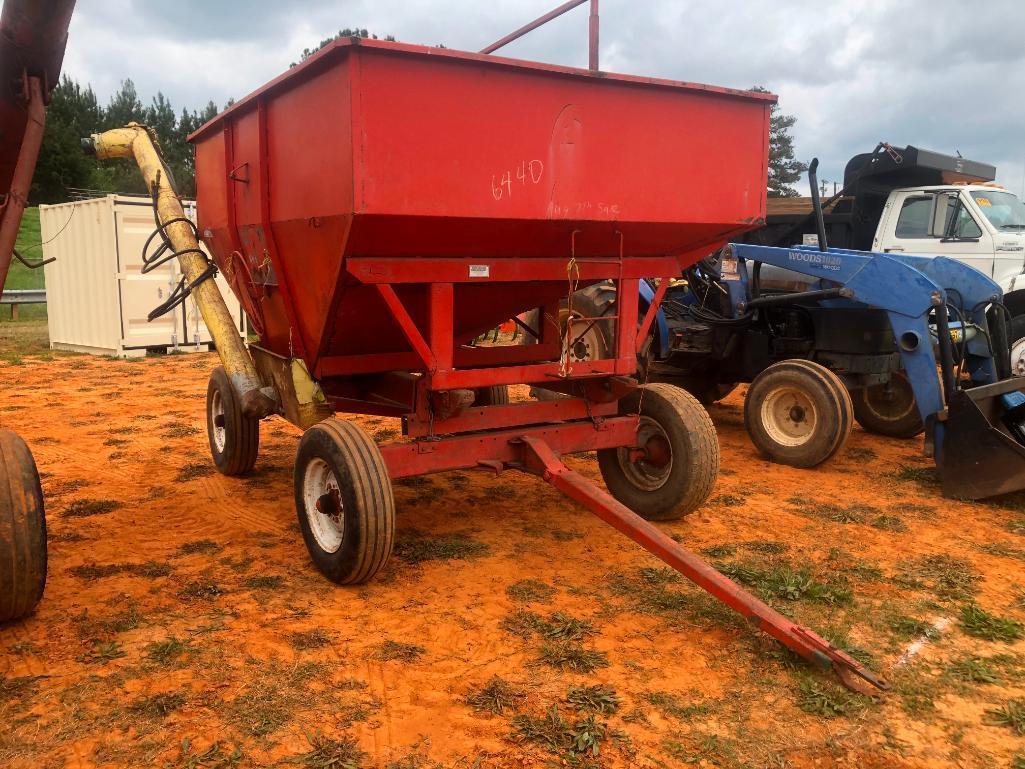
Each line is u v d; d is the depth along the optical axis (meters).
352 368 5.23
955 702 3.33
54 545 5.02
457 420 4.73
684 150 4.64
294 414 5.11
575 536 5.32
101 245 13.51
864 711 3.24
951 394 6.36
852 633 3.94
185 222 6.09
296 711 3.18
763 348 8.17
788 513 5.87
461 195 3.95
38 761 2.84
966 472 6.16
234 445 6.30
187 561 4.77
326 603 4.20
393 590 4.39
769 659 3.65
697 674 3.52
